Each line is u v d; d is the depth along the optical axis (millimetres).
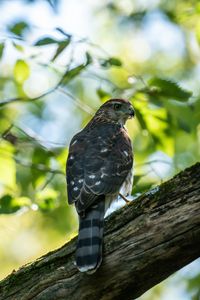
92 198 9555
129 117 12461
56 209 16094
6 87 16312
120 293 8930
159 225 8719
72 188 9789
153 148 15016
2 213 11953
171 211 8695
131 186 11023
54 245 16609
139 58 18906
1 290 9250
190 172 8750
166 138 13289
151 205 8820
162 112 13055
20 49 12781
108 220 9094
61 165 13383
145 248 8750
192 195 8656
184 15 15750
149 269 8789
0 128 14422
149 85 12820
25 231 16672
